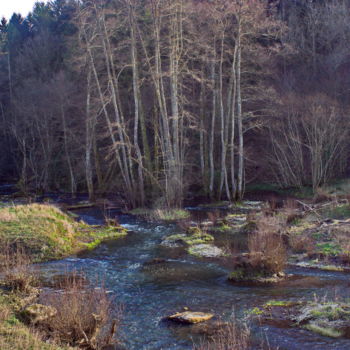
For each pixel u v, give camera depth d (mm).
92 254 15688
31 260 14375
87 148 33500
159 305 9953
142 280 12109
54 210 20297
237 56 32656
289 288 10859
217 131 36906
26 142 46281
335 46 41469
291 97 33844
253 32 29172
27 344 6742
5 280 10523
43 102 39531
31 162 42875
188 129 39312
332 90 35438
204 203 30828
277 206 27000
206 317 8969
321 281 11383
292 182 35344
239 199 30625
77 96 38469
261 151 39062
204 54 32188
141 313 9430
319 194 26719
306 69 40094
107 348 7652
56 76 41125
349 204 20094
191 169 36500
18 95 44844
